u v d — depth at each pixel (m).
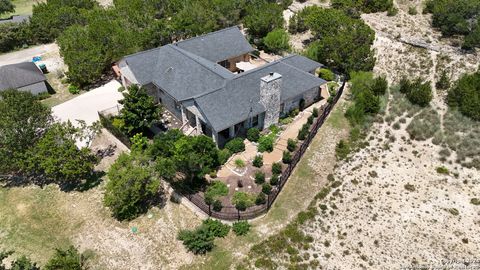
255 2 74.50
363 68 56.25
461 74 55.31
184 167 37.69
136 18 68.44
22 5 111.06
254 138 44.91
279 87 44.34
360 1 74.44
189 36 67.12
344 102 52.09
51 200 40.09
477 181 40.88
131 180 35.94
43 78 57.50
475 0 64.12
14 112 39.88
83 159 40.06
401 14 72.38
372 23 69.88
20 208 39.34
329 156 43.62
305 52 61.44
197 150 39.03
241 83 45.91
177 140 41.25
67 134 40.88
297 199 38.53
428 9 71.31
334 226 36.12
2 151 39.16
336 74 58.22
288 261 33.09
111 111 50.94
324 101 52.28
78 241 35.72
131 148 42.12
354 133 46.66
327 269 32.62
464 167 42.44
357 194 39.34
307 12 70.00
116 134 46.50
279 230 35.50
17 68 56.91
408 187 40.19
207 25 68.38
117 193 35.31
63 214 38.47
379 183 40.59
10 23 76.06
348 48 55.75
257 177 39.12
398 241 35.00
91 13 75.50
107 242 35.41
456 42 61.69
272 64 50.31
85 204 39.34
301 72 50.56
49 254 34.66
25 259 30.02
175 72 50.44
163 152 39.34
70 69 57.09
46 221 37.84
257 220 36.31
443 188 40.22
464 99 48.75
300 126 47.56
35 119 41.31
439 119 48.44
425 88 49.94
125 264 33.56
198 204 36.81
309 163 42.59
